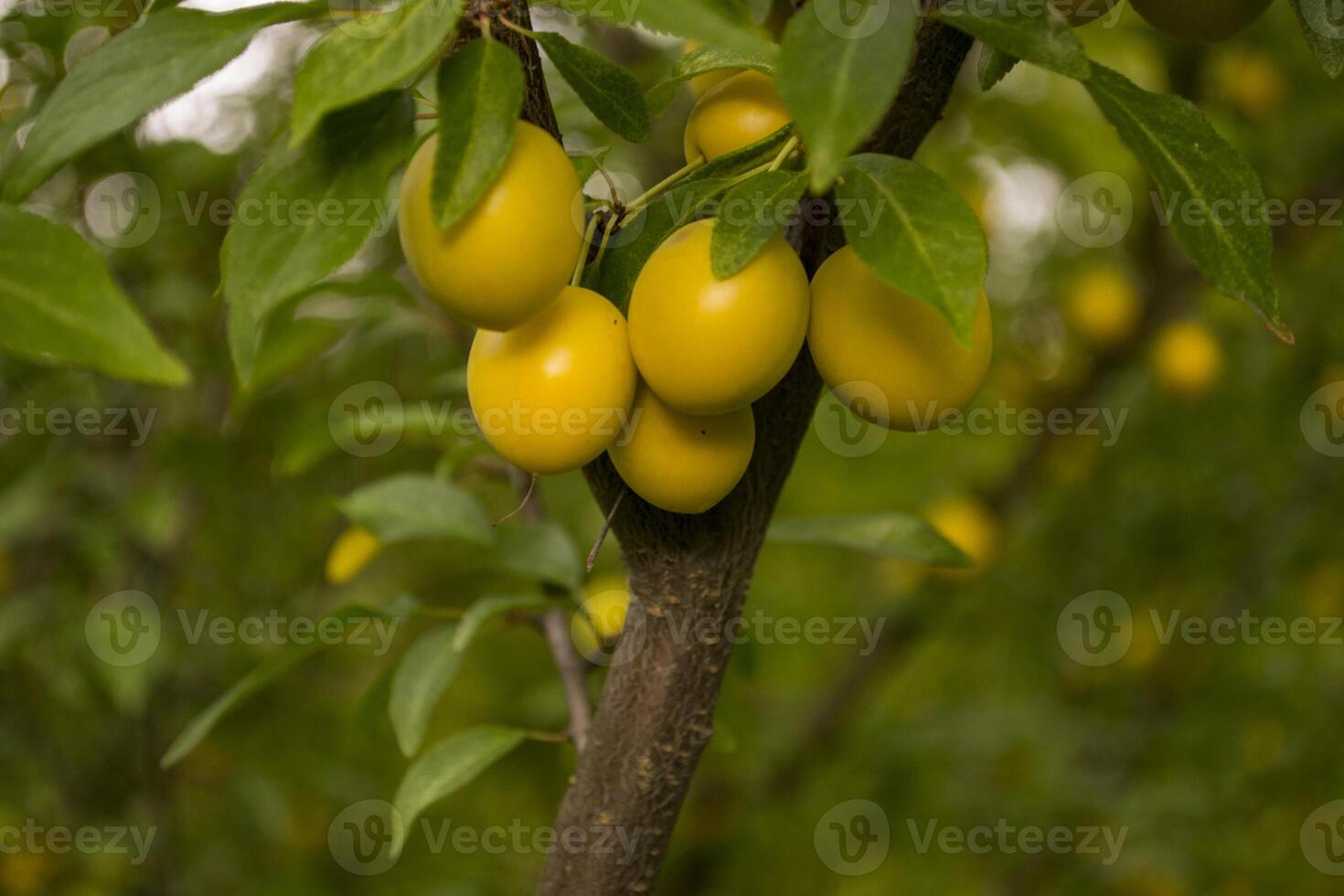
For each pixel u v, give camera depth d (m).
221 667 0.90
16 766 0.83
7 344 0.38
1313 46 0.44
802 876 1.05
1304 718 0.98
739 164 0.43
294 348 0.67
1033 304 1.09
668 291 0.41
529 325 0.42
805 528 0.56
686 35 0.38
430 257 0.40
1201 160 0.42
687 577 0.46
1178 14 0.46
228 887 0.91
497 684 1.00
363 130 0.40
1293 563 1.04
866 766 0.99
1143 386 0.98
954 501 1.02
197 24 0.40
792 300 0.41
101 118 0.40
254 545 0.97
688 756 0.48
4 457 0.87
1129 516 1.05
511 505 0.98
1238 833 0.94
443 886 0.93
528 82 0.41
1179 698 1.05
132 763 0.89
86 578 0.87
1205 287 0.99
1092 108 0.94
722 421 0.43
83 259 0.39
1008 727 0.97
